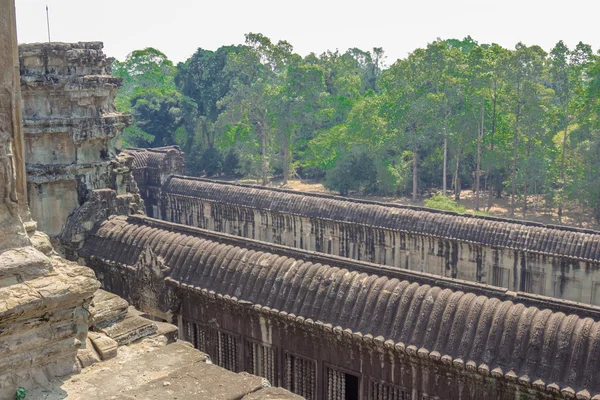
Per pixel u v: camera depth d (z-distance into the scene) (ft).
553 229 80.79
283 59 234.99
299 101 201.57
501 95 163.43
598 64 147.23
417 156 184.65
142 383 20.99
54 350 21.08
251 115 213.66
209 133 236.22
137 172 127.54
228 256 58.65
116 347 24.03
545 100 158.30
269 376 55.06
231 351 57.57
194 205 119.24
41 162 70.28
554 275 78.43
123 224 69.62
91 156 72.79
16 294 19.75
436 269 86.89
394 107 175.63
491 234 82.64
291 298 52.75
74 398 19.92
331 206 98.07
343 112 228.43
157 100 229.86
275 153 226.99
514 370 42.22
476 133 165.07
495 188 184.44
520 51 149.48
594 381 39.99
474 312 45.39
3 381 19.94
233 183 117.50
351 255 95.25
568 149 166.30
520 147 162.71
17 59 21.77
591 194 139.64
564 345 41.83
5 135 21.15
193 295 59.31
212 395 19.25
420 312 46.93
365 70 296.92
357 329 48.47
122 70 342.64
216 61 240.12
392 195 187.01
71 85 69.21
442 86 169.78
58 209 71.36
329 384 51.37
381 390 48.29
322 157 195.21
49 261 21.56
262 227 107.55
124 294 65.57
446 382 45.06
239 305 54.75
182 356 22.89
